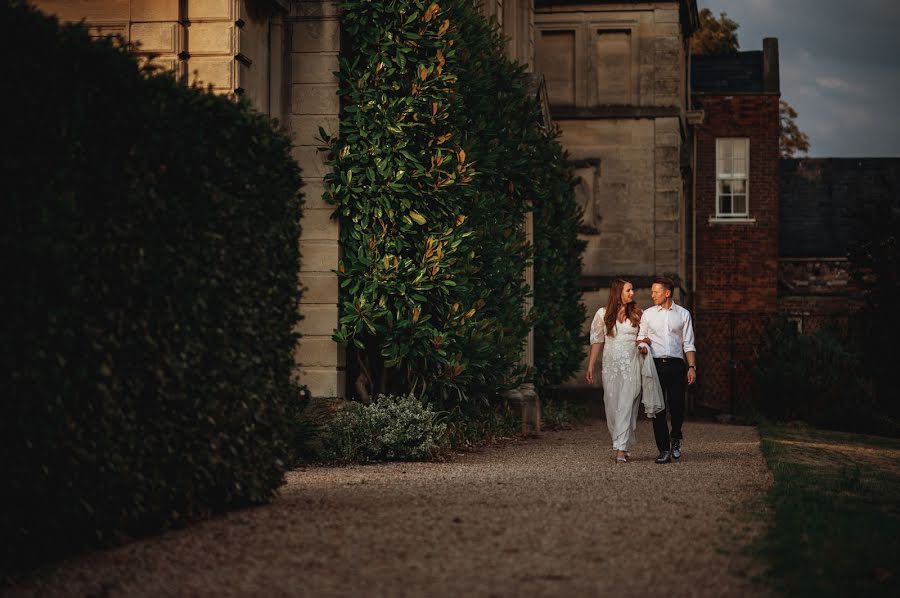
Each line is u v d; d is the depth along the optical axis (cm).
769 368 2325
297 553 549
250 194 710
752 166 3050
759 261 3044
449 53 1201
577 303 2091
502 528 620
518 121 1520
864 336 2247
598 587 477
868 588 500
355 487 830
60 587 486
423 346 1189
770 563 544
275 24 1179
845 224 3294
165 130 605
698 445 1402
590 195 2433
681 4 2569
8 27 492
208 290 652
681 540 596
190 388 635
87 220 542
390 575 496
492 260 1368
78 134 531
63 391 514
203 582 490
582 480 900
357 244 1187
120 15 1048
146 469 596
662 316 1173
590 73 2442
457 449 1251
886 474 1085
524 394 1611
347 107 1182
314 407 1123
